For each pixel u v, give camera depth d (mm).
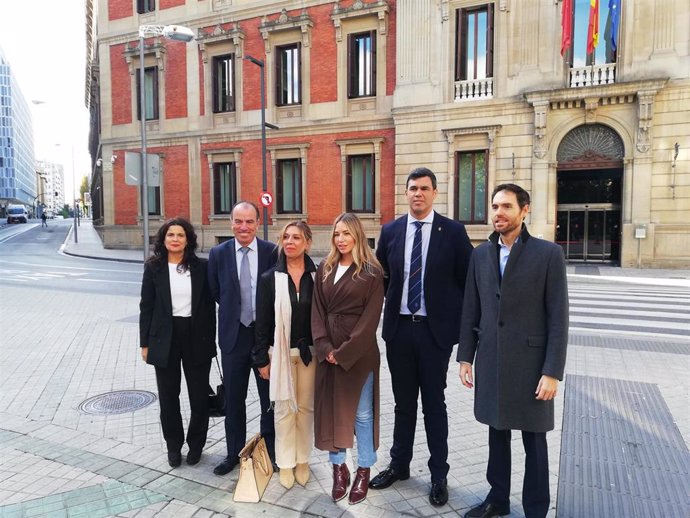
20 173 146875
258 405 4848
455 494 3268
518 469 3574
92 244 30688
